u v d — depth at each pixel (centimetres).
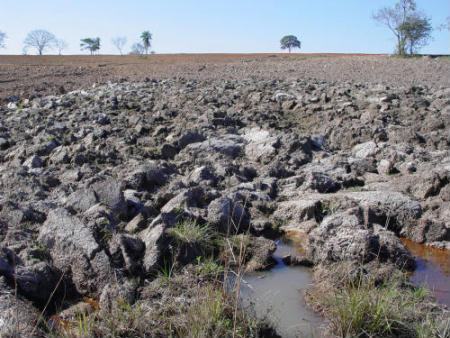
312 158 863
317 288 467
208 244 519
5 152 890
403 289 453
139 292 444
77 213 560
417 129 1039
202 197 623
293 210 624
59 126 1039
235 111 1196
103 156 831
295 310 432
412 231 596
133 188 684
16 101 1513
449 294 462
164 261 486
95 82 2003
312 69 2638
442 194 655
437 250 566
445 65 2689
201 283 458
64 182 712
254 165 828
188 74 2353
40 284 447
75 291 464
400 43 4162
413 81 1945
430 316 405
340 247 496
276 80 1861
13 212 559
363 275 457
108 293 430
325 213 627
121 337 377
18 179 694
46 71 2592
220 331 372
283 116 1198
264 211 640
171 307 408
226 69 2692
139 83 1808
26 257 471
